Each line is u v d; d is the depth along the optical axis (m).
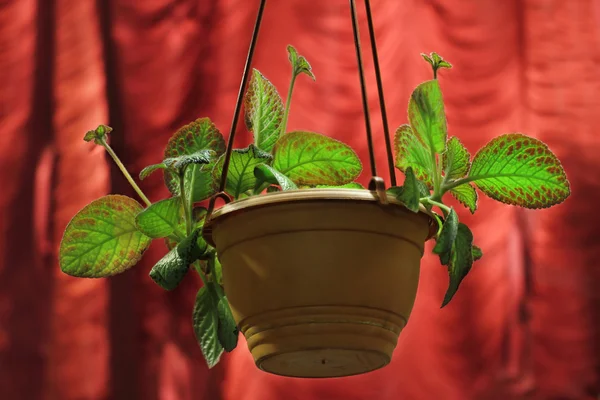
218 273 1.43
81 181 2.49
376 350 1.29
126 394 2.35
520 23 2.54
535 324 2.35
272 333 1.28
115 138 2.50
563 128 2.48
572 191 2.43
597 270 2.39
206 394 2.35
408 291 1.32
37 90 2.57
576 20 2.54
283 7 2.55
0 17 2.63
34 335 2.41
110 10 2.58
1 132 2.54
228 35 2.54
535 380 2.31
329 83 2.50
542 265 2.39
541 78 2.51
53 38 2.60
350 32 2.54
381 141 2.44
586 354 2.33
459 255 1.35
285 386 2.30
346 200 1.27
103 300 2.41
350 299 1.27
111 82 2.54
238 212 1.29
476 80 2.51
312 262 1.27
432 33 2.53
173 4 2.57
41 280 2.44
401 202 1.29
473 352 2.33
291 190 1.28
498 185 1.39
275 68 2.51
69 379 2.37
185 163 1.32
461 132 2.48
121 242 1.41
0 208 2.49
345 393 2.29
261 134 1.43
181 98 2.51
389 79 2.49
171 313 2.41
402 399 2.29
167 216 1.37
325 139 1.32
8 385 2.36
